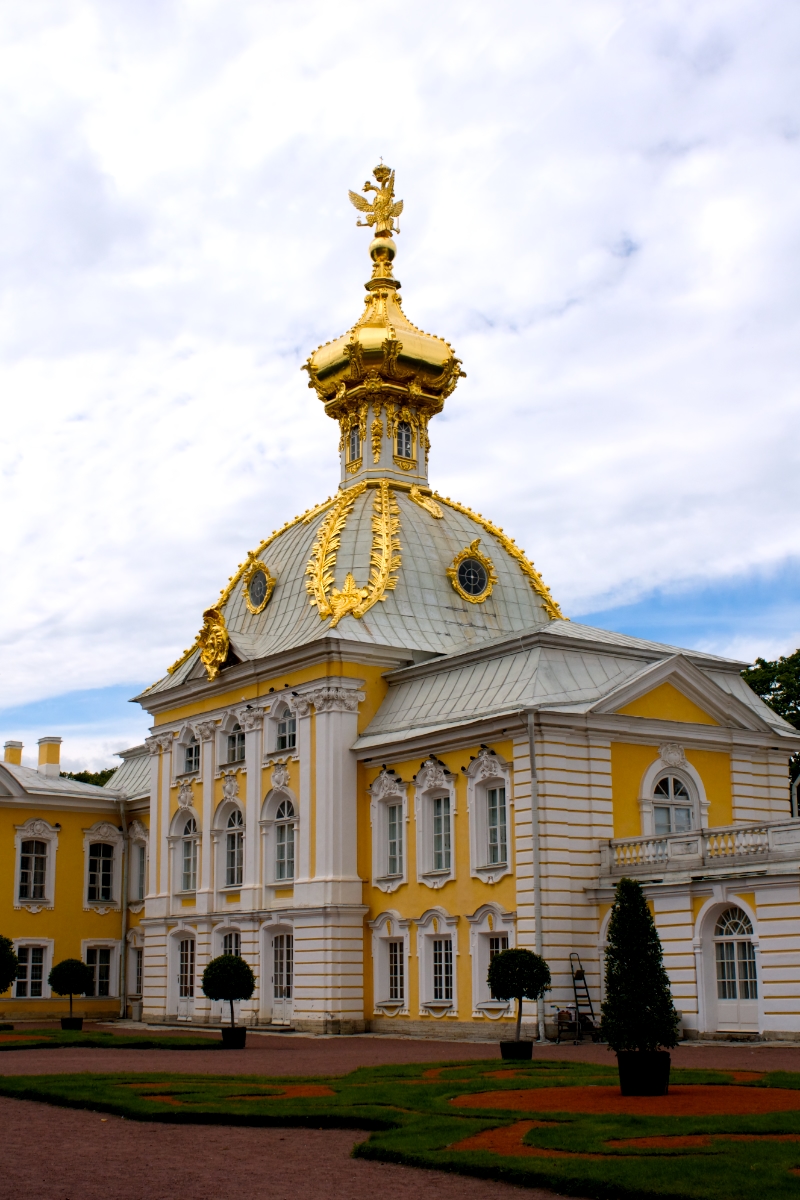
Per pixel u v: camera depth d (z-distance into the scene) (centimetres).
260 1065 3167
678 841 3881
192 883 5656
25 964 6331
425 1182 1569
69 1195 1477
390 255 6378
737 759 4625
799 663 6462
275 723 5203
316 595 5244
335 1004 4662
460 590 5466
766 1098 2141
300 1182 1568
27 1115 2167
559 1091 2331
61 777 7256
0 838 6378
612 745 4278
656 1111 2009
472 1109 2073
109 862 6744
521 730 4144
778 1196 1384
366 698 4984
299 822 4947
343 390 6081
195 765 5728
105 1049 3909
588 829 4144
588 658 4497
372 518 5528
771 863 3538
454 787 4409
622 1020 2245
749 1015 3528
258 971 5047
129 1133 1950
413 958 4531
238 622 5691
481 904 4228
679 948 3697
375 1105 2161
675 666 4453
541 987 3331
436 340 6159
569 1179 1498
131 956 6594
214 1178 1589
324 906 4712
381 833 4759
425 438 6122
